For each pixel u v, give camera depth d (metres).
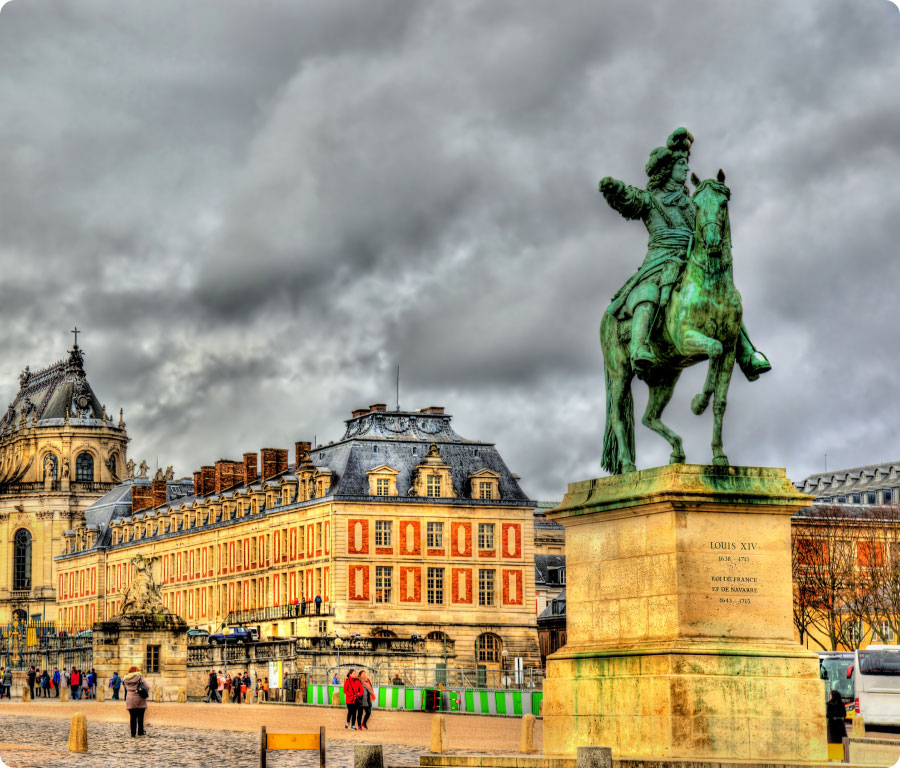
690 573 27.73
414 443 140.62
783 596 28.17
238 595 154.25
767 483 28.39
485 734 58.69
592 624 29.52
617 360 30.34
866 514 139.88
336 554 134.25
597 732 28.38
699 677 27.06
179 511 170.25
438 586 136.62
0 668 129.00
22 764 40.75
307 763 43.16
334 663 118.38
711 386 28.56
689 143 30.61
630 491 28.81
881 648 64.50
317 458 144.50
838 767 25.45
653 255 30.08
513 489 140.88
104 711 85.00
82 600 193.50
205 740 53.28
